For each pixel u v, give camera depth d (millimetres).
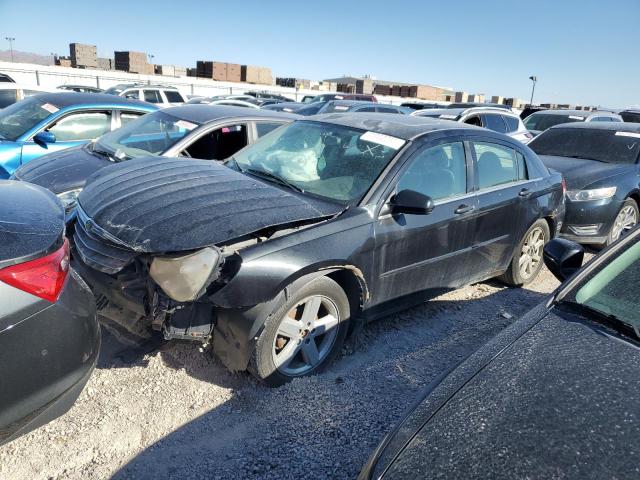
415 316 4305
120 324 3299
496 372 1848
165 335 2881
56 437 2619
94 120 6938
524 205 4629
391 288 3627
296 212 3109
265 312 2891
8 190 2877
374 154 3738
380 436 2773
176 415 2844
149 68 38000
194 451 2602
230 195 3238
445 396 1800
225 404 2963
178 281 2746
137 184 3498
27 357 2139
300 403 3008
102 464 2480
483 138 4379
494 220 4324
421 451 1571
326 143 4059
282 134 4484
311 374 3293
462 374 1911
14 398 2115
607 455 1444
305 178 3777
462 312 4457
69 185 5066
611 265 2385
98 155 5668
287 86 44719
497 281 5227
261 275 2828
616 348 1921
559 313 2195
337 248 3145
